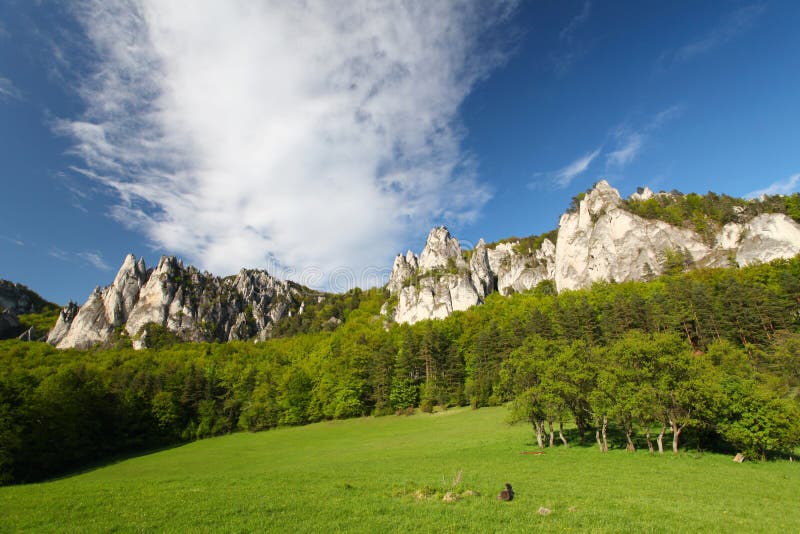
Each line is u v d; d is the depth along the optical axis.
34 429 56.88
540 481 26.98
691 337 80.94
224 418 88.75
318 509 18.86
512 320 106.50
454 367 93.44
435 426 68.81
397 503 19.73
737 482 27.77
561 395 43.66
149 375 93.81
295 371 100.75
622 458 36.81
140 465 60.62
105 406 76.69
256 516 17.94
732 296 80.50
